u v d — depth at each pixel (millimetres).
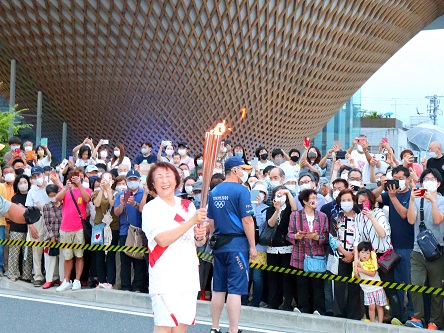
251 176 10820
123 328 6906
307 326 7395
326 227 7848
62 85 27281
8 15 24703
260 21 24969
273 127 30734
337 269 7676
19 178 9820
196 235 4680
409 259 7617
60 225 9398
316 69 28875
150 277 4492
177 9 23953
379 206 8234
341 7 26422
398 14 30406
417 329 6828
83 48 25578
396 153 47219
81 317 7445
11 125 19734
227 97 27891
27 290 9398
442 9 36156
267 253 8234
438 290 6820
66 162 12664
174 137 29234
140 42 25141
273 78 27781
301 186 8883
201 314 7996
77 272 9211
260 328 7359
